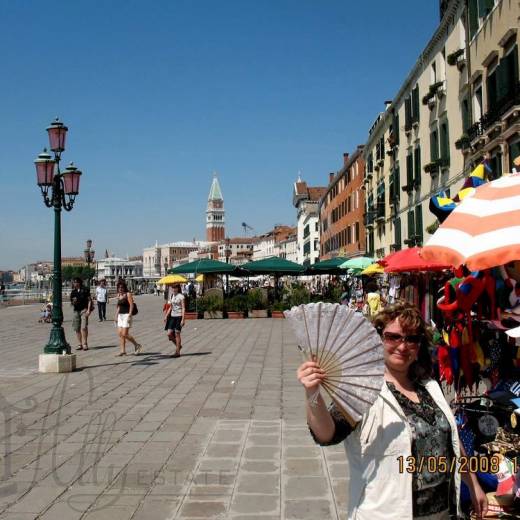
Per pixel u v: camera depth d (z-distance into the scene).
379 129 39.81
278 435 7.38
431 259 3.98
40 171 12.50
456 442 2.92
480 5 20.30
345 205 57.00
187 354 15.63
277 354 15.55
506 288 5.02
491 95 19.19
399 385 2.98
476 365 4.91
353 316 2.61
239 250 168.00
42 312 29.78
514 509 3.83
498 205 3.89
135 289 107.50
